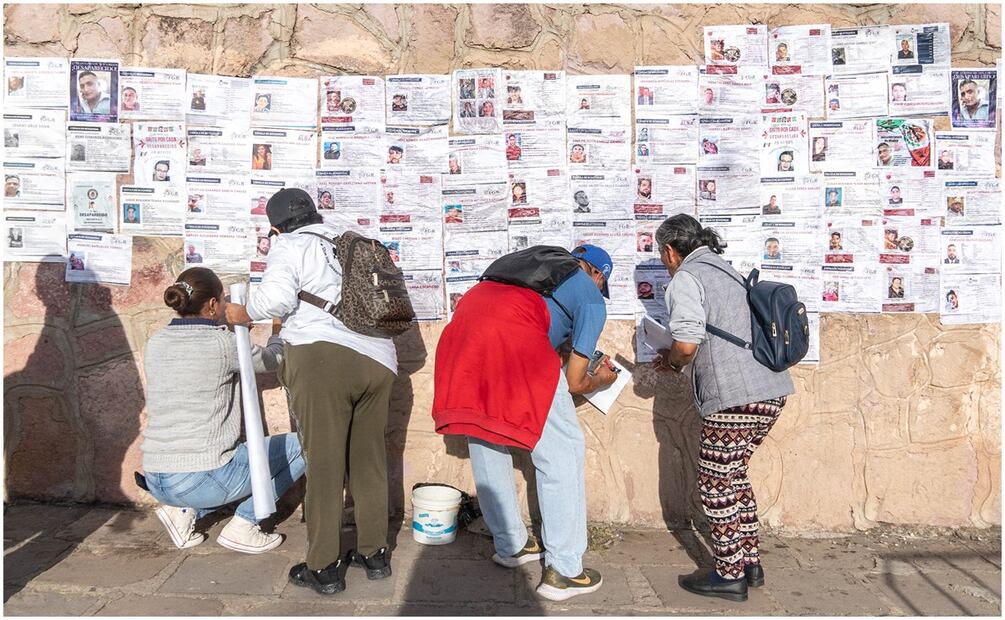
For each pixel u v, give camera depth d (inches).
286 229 131.2
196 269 136.8
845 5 153.8
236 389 139.6
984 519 155.9
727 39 154.1
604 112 154.5
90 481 158.2
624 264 155.5
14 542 141.3
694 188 154.9
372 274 125.4
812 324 154.9
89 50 154.3
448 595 126.6
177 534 139.3
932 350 154.3
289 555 139.9
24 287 156.3
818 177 153.9
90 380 156.9
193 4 154.1
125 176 155.3
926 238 153.6
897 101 153.0
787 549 149.9
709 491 127.3
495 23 154.1
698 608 124.8
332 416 123.4
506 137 154.6
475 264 155.9
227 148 155.3
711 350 125.0
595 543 149.7
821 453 156.1
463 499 157.2
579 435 130.3
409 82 154.7
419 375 157.0
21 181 154.9
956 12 152.6
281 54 155.0
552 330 127.6
